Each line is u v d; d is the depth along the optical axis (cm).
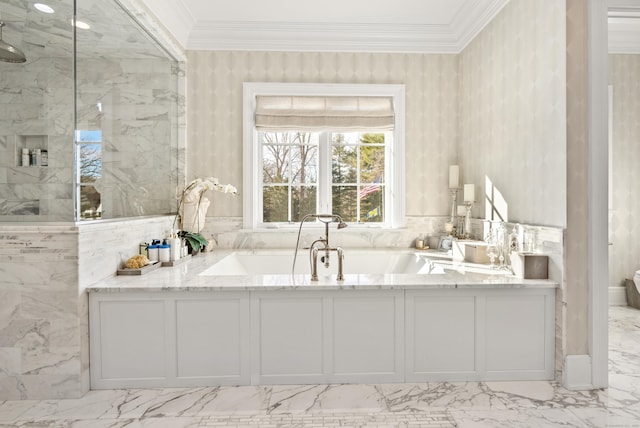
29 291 220
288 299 238
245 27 373
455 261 318
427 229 400
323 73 390
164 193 357
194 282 242
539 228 258
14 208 220
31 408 213
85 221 231
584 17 235
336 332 239
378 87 391
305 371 239
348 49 389
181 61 383
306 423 200
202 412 209
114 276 259
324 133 404
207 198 384
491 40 328
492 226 322
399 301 239
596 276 237
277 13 354
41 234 219
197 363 236
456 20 364
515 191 291
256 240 394
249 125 388
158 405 216
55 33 220
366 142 411
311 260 250
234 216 394
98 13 245
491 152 328
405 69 395
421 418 204
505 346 244
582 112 236
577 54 235
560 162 240
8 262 219
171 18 339
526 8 275
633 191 419
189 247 353
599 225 237
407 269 368
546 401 221
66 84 220
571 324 238
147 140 321
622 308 406
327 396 226
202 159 389
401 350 241
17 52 220
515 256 260
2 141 219
